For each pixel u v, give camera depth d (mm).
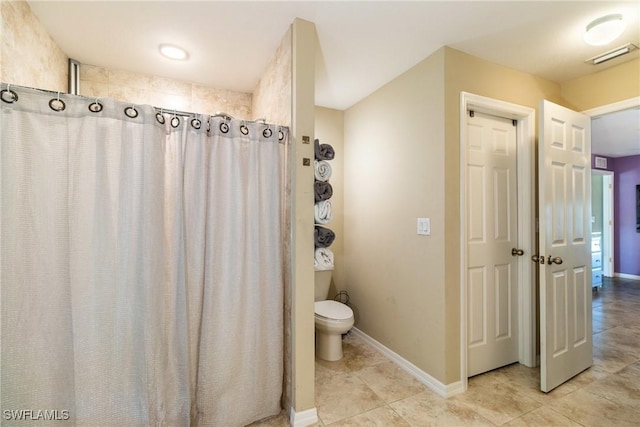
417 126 2137
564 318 2043
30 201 1223
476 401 1843
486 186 2186
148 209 1400
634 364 2303
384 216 2512
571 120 2160
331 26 1719
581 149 2244
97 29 1734
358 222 2912
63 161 1276
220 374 1566
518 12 1591
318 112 3051
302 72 1653
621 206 5457
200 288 1544
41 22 1655
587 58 2066
